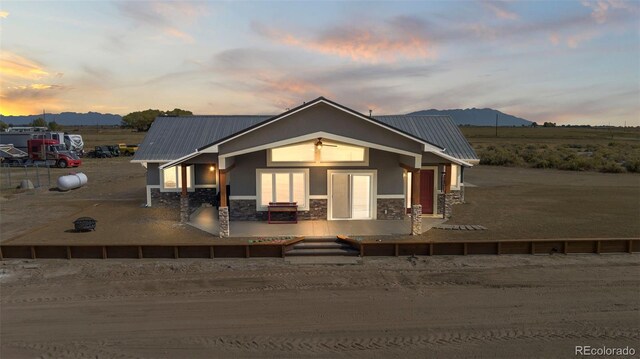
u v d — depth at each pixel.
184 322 8.75
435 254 13.25
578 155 49.28
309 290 10.41
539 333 8.24
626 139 89.06
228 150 14.99
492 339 8.02
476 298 9.88
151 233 15.39
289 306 9.49
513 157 46.38
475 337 8.09
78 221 15.48
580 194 25.36
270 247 13.06
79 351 7.67
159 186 20.89
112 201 22.94
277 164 16.97
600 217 18.42
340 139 15.19
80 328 8.51
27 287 10.65
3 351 7.66
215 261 12.69
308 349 7.70
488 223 17.09
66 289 10.52
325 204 17.22
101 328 8.51
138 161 20.48
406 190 18.59
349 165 17.08
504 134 111.69
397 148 15.21
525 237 14.83
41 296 10.10
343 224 16.45
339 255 13.29
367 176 17.20
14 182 31.05
